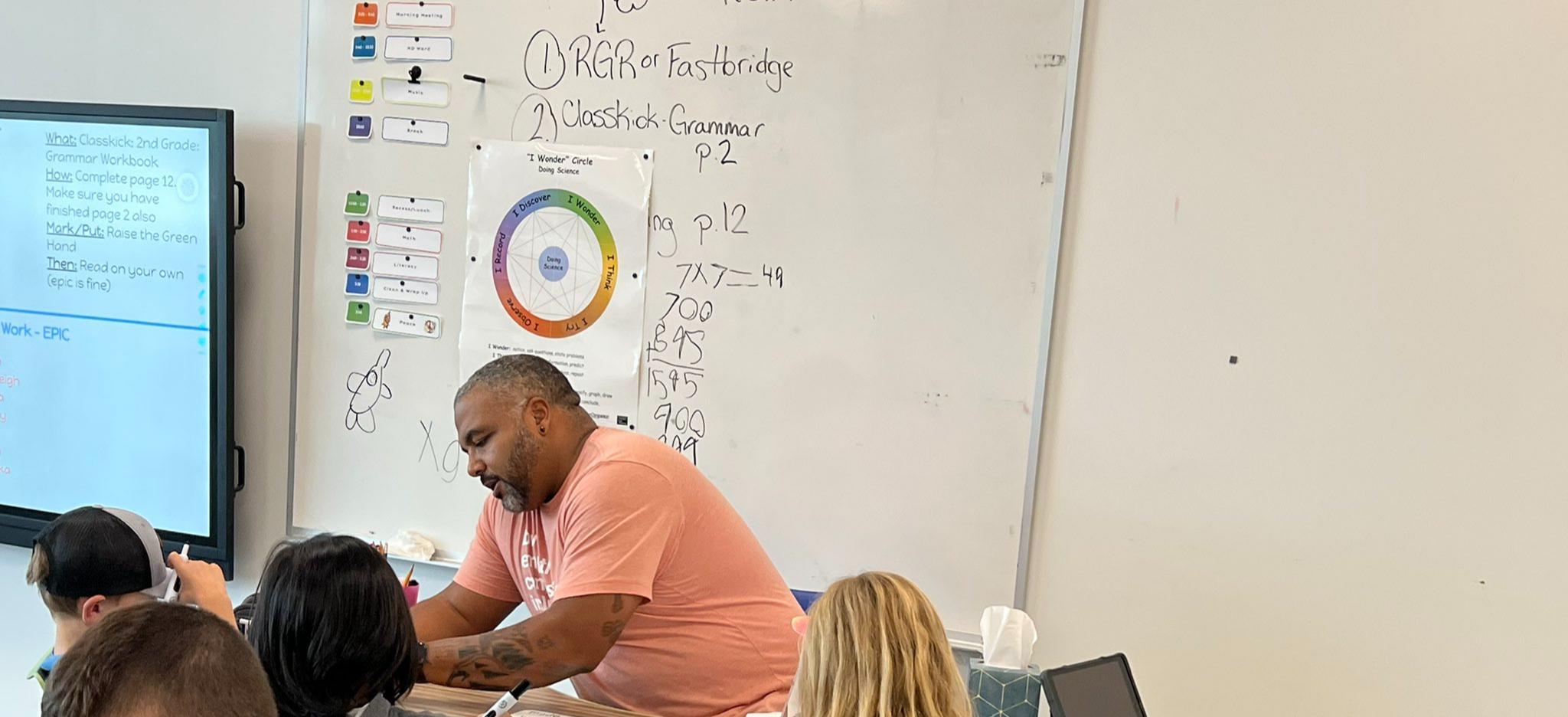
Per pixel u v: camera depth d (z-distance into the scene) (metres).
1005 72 1.92
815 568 2.10
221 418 2.33
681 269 2.13
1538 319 1.75
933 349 2.00
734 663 1.66
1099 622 1.99
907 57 1.97
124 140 2.30
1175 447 1.92
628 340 2.17
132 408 2.40
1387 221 1.80
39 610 2.62
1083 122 1.91
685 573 1.63
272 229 2.35
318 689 1.17
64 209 2.38
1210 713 1.96
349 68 2.28
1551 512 1.78
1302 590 1.89
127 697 0.89
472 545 1.82
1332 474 1.86
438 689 1.47
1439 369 1.80
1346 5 1.79
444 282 2.26
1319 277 1.83
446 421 2.29
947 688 1.11
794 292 2.06
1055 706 1.22
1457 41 1.75
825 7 2.01
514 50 2.18
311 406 2.37
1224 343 1.88
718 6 2.06
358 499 2.36
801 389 2.08
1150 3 1.86
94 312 2.39
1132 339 1.92
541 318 2.21
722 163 2.09
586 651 1.50
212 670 0.93
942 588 2.04
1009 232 1.95
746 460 2.12
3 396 2.49
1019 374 1.97
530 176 2.19
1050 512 1.99
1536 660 1.81
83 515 1.49
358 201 2.29
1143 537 1.95
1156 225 1.89
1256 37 1.83
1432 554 1.83
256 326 2.38
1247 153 1.84
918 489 2.03
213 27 2.35
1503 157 1.75
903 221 2.00
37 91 2.48
